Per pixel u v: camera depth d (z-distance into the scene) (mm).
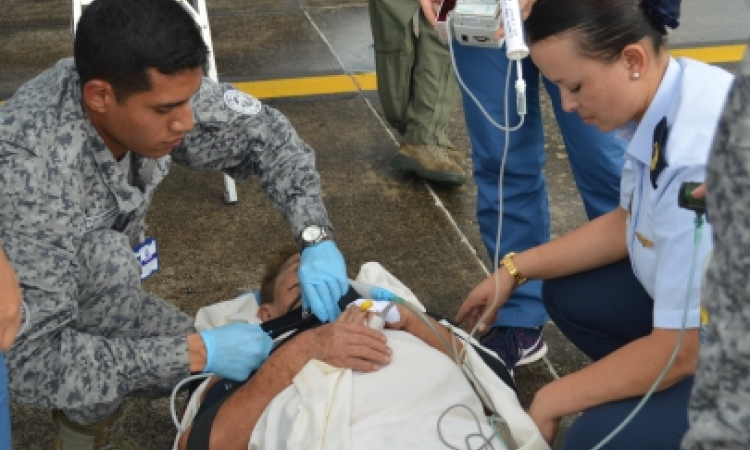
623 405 2023
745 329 1077
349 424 2012
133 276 2252
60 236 1980
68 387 2041
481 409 2162
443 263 3387
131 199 2203
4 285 1530
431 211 3680
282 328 2383
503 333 2861
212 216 3650
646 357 1906
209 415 2145
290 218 2512
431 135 3717
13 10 5480
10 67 4805
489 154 2746
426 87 3635
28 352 1996
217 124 2406
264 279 2648
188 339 2145
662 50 1848
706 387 1139
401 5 3490
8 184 1932
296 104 4457
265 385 2131
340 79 4688
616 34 1784
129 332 2291
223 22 5332
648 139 1902
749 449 1109
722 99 1814
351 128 4262
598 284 2383
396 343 2193
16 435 2648
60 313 2002
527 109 2654
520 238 2875
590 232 2352
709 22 5328
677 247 1816
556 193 3814
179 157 2486
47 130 1981
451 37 2447
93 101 1970
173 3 1943
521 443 2057
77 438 2375
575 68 1840
